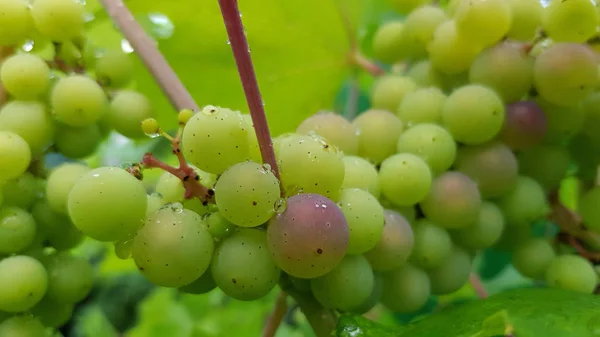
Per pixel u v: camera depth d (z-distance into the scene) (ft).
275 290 1.24
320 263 0.54
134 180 0.55
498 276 1.21
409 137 0.67
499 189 0.68
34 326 0.60
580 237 0.75
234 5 0.51
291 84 0.92
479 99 0.66
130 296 2.30
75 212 0.54
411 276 0.67
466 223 0.67
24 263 0.58
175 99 0.68
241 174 0.53
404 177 0.64
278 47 0.89
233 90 0.89
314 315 0.65
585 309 0.57
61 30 0.64
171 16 0.85
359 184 0.62
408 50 0.79
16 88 0.62
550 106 0.70
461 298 0.98
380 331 0.61
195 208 0.58
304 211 0.53
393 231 0.62
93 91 0.63
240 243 0.57
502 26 0.68
